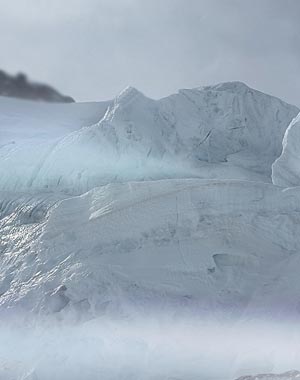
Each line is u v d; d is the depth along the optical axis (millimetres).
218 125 96062
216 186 67625
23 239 72625
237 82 100000
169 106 95125
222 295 62438
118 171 89562
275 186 68938
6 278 67625
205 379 56375
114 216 67188
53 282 63812
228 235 66125
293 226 67062
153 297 61750
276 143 96625
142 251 65375
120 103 93688
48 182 90438
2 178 92125
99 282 62469
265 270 64312
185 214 66562
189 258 64500
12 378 58438
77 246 66875
